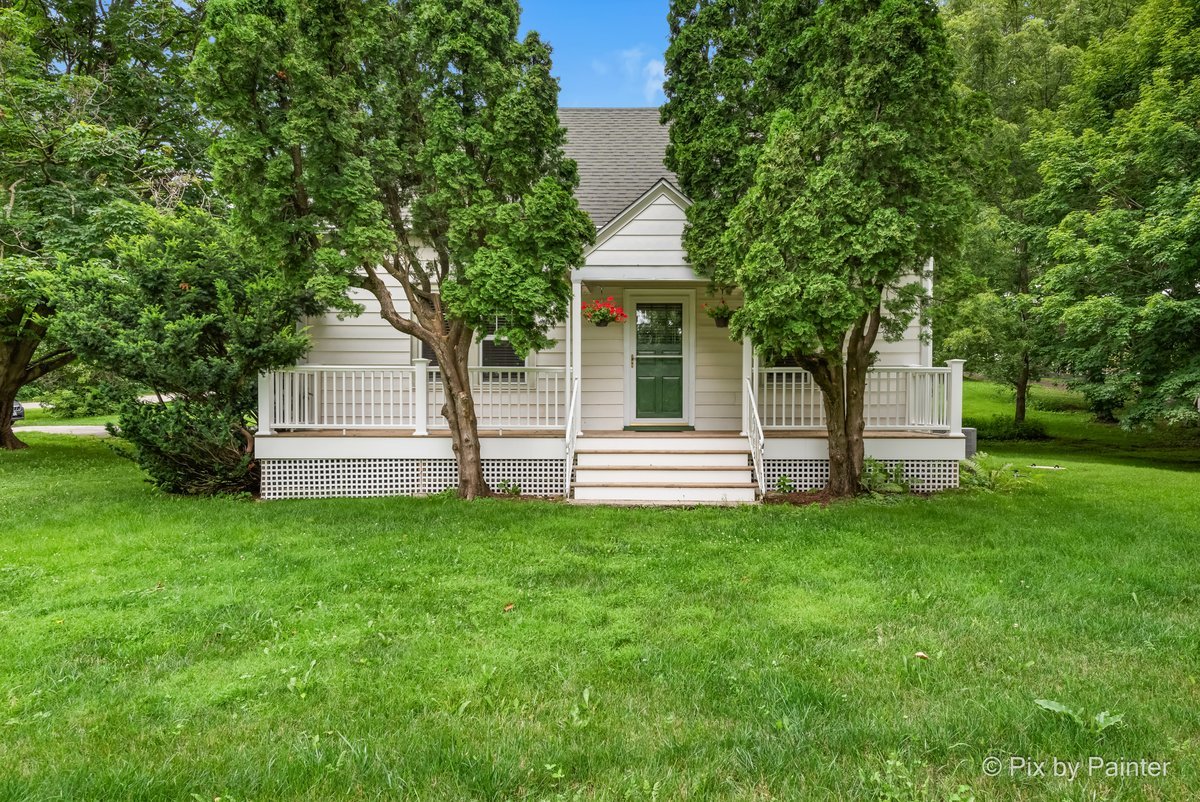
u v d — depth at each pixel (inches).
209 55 241.0
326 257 258.7
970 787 87.1
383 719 106.3
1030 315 649.0
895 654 129.3
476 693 115.1
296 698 113.5
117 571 189.0
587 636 140.2
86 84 462.9
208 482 317.1
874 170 248.5
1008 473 339.6
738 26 296.4
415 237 311.6
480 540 225.3
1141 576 178.1
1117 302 473.1
